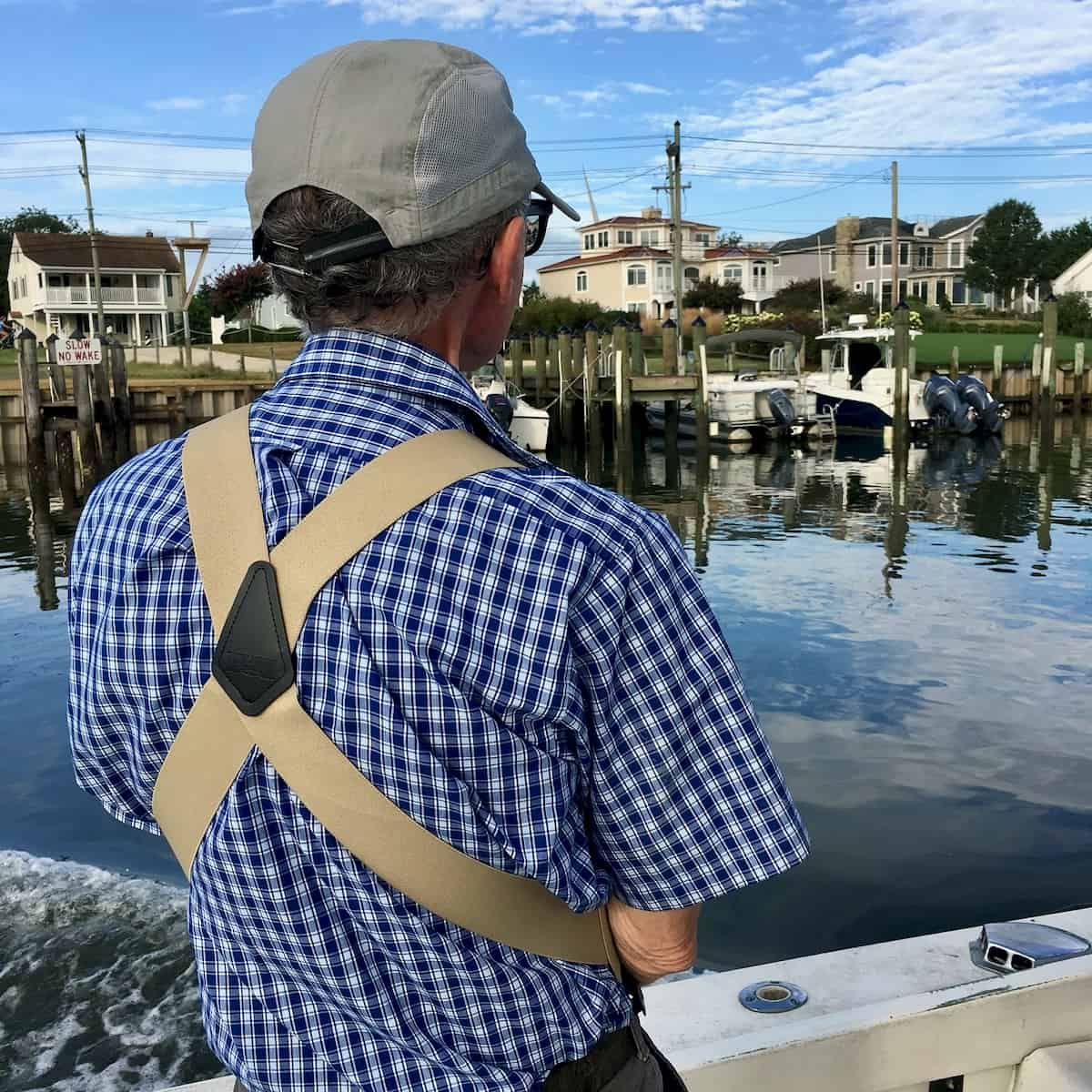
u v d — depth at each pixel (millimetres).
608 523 762
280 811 750
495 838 746
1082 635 7980
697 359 22422
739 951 3758
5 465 24328
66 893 4090
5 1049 3162
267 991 806
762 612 8930
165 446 878
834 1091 1612
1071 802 4969
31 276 49531
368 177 768
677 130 26688
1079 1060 1674
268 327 46562
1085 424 27469
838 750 5703
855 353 25391
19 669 7949
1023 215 58906
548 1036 812
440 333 856
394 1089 787
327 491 755
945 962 1873
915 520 14227
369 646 727
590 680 759
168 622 777
